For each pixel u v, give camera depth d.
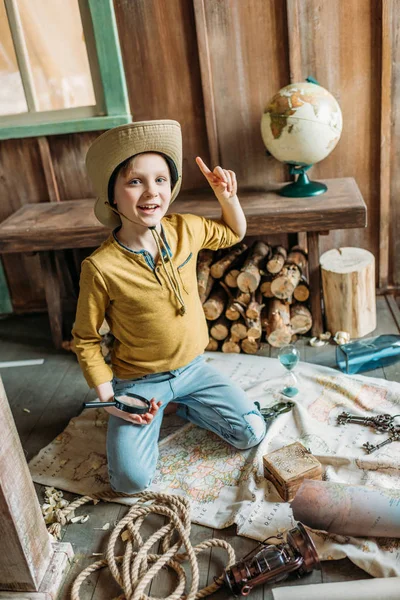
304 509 1.78
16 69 2.97
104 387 2.00
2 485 1.53
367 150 3.02
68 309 3.51
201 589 1.72
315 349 2.88
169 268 2.03
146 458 2.07
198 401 2.26
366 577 1.69
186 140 3.09
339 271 2.78
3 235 2.82
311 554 1.68
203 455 2.23
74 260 3.39
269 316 2.88
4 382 2.91
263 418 2.27
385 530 1.74
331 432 2.25
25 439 2.47
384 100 2.86
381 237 3.15
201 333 2.22
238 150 3.08
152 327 2.06
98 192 1.94
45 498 2.12
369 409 2.35
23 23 2.87
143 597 1.66
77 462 2.28
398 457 2.07
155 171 1.86
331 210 2.65
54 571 1.76
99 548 1.90
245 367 2.76
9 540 1.62
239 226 2.25
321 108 2.62
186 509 1.93
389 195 3.08
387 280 3.28
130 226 1.98
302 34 2.82
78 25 2.86
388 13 2.69
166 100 3.01
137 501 2.01
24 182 3.22
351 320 2.87
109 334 3.01
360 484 1.96
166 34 2.86
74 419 2.52
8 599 1.70
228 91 2.96
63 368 2.97
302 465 1.96
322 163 3.07
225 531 1.90
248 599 1.67
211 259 2.97
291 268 2.88
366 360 2.59
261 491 2.00
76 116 3.04
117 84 2.92
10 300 3.56
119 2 2.80
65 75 2.98
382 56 2.78
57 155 3.14
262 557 1.68
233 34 2.83
